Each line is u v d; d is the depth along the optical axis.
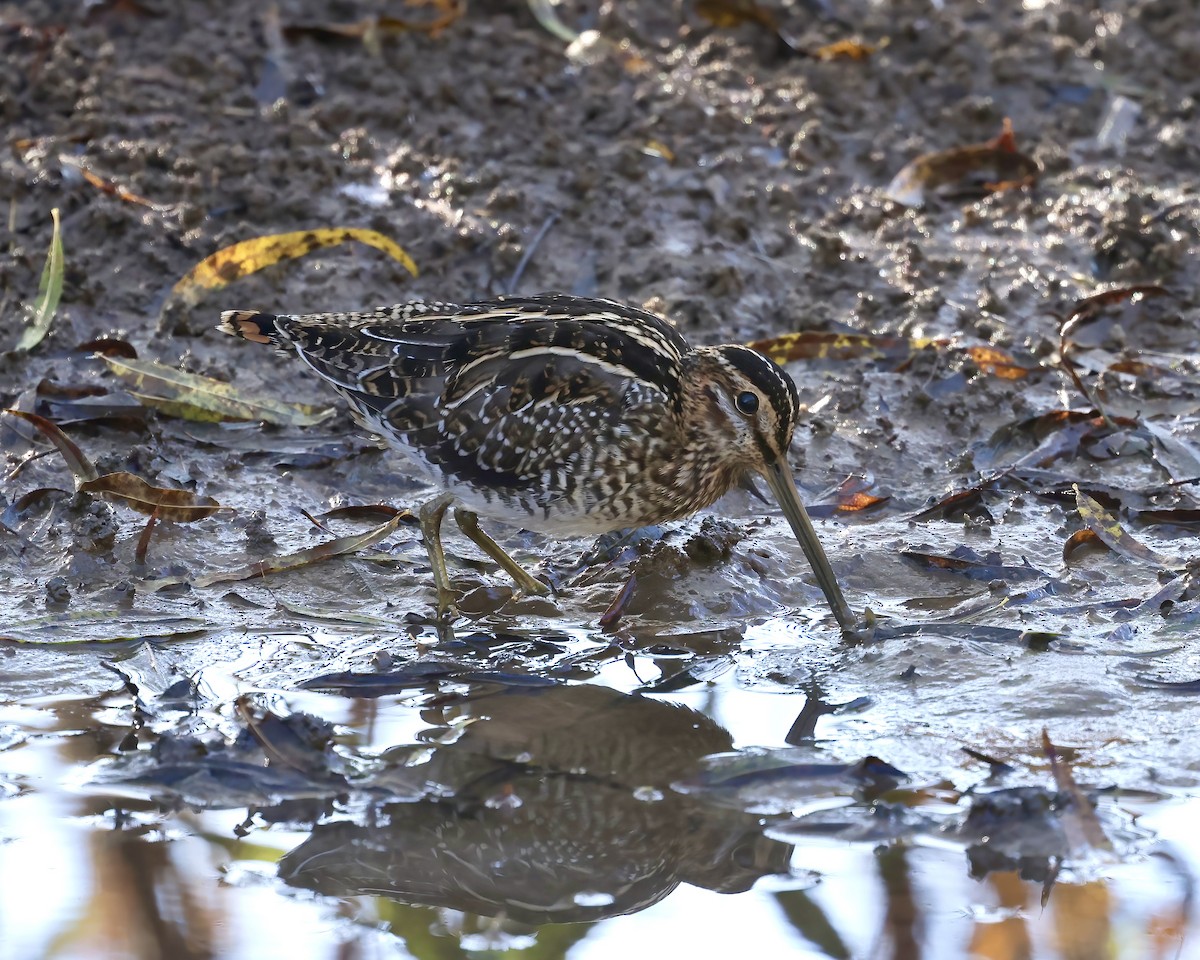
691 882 7.80
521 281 14.48
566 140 16.48
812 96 17.39
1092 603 10.53
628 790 8.47
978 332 14.16
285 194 15.06
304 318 10.72
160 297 14.03
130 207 14.66
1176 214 15.48
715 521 11.27
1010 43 18.69
